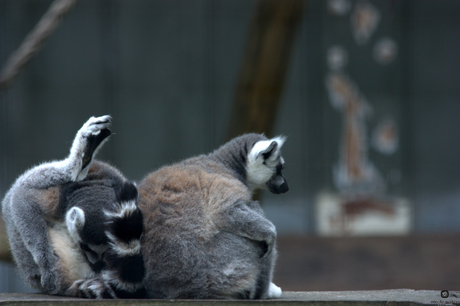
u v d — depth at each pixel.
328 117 53.16
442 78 54.47
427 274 36.69
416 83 54.22
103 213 16.17
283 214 51.22
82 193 16.64
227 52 52.72
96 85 51.34
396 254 41.25
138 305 14.77
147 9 52.16
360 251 42.50
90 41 51.25
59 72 50.62
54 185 16.86
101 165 17.73
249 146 18.59
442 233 49.03
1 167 48.31
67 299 15.38
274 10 35.75
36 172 17.03
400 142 53.88
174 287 15.80
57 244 16.75
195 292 15.77
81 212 15.66
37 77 50.09
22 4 48.47
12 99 49.09
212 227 15.87
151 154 52.06
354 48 53.31
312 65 53.03
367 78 53.50
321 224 51.12
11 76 27.06
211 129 52.56
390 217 52.16
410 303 15.63
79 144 16.61
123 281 15.61
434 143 54.22
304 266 38.41
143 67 52.09
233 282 15.87
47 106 50.22
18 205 16.67
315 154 52.88
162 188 16.25
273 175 18.94
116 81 51.72
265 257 16.23
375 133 53.62
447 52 54.41
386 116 53.78
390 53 53.72
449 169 54.03
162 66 52.44
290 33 36.12
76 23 51.00
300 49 52.78
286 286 34.78
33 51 27.27
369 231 51.41
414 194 53.47
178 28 52.47
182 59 52.56
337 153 53.03
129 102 51.94
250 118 36.19
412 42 54.09
